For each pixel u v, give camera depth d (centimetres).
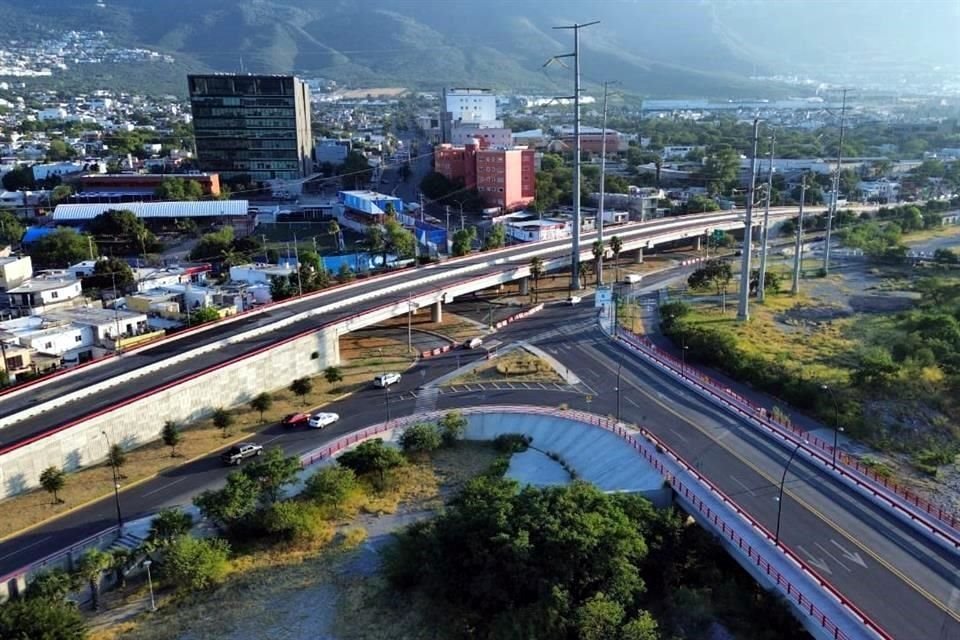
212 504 7188
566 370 11188
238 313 12631
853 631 5119
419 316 14512
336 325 11719
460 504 7000
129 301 13612
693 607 5872
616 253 17625
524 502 6562
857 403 9244
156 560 6838
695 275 15800
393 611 6244
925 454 8294
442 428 9250
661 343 12575
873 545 6244
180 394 9475
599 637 5462
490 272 15400
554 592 5762
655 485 7475
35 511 7588
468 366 11562
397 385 10869
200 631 6084
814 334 12356
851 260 18612
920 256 18225
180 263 18312
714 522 6588
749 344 11662
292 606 6353
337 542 7231
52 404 8762
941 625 5247
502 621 5772
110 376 9531
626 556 6112
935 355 10431
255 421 9744
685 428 8850
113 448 8256
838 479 7438
